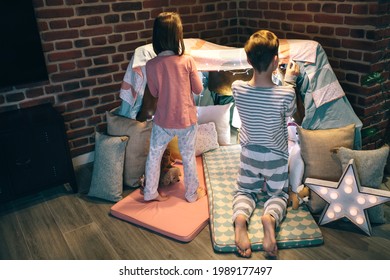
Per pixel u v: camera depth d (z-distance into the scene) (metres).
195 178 2.41
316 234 2.12
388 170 2.74
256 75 1.96
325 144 2.32
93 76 3.01
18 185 2.57
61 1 2.71
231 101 3.08
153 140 2.32
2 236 2.33
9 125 2.48
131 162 2.68
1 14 2.48
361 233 2.19
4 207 2.63
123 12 2.98
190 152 2.34
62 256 2.13
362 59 2.52
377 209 2.21
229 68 2.64
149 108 2.80
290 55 2.50
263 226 2.01
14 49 2.59
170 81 2.14
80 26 2.83
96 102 3.10
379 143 2.88
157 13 3.15
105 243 2.21
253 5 3.35
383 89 2.66
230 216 2.26
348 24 2.54
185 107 2.19
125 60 3.12
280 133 2.06
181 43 2.14
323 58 2.52
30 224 2.43
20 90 2.76
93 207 2.58
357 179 2.12
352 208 2.15
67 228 2.37
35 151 2.55
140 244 2.19
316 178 2.32
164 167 2.62
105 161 2.62
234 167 2.74
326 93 2.47
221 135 3.01
